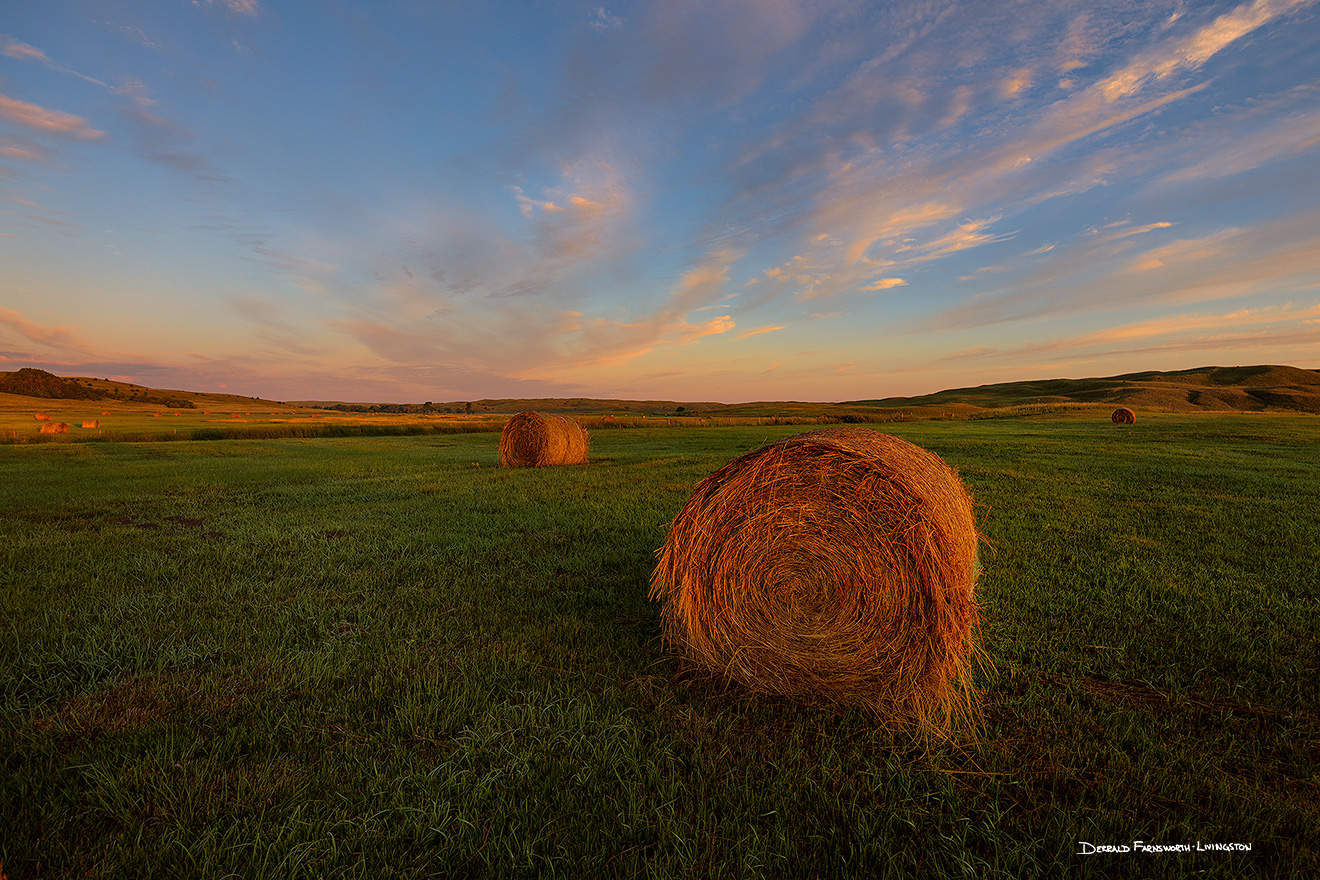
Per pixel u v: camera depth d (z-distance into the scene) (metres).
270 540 8.55
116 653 4.66
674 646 4.73
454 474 17.33
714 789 3.08
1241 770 3.28
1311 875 2.56
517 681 4.21
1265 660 4.51
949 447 23.62
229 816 2.87
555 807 2.99
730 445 29.19
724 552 4.38
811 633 4.12
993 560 7.28
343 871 2.56
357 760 3.31
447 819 2.86
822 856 2.70
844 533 4.08
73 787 3.04
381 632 5.13
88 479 15.95
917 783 3.18
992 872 2.57
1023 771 3.23
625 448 28.00
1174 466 16.98
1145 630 5.12
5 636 4.96
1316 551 7.59
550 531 9.12
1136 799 3.02
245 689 4.15
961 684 3.99
